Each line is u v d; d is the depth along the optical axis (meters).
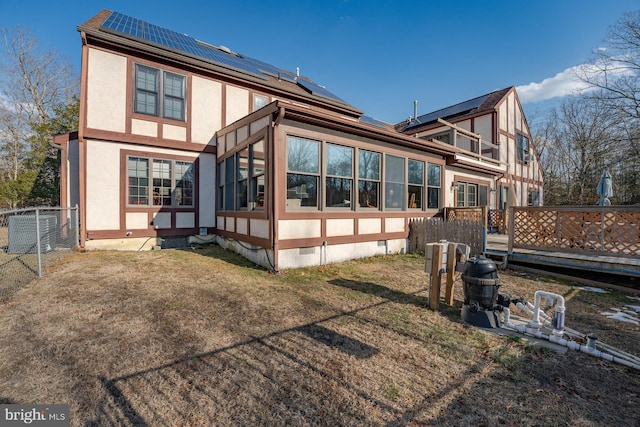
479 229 7.85
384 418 2.12
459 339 3.39
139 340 3.25
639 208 5.80
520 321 3.96
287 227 6.61
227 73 10.39
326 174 7.32
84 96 8.20
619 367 2.85
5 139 21.53
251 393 2.38
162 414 2.13
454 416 2.15
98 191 8.49
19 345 3.10
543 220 7.04
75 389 2.40
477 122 16.47
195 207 10.04
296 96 12.25
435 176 10.66
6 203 18.20
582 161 23.45
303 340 3.31
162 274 6.07
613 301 4.91
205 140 10.20
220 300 4.60
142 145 9.10
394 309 4.32
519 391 2.46
